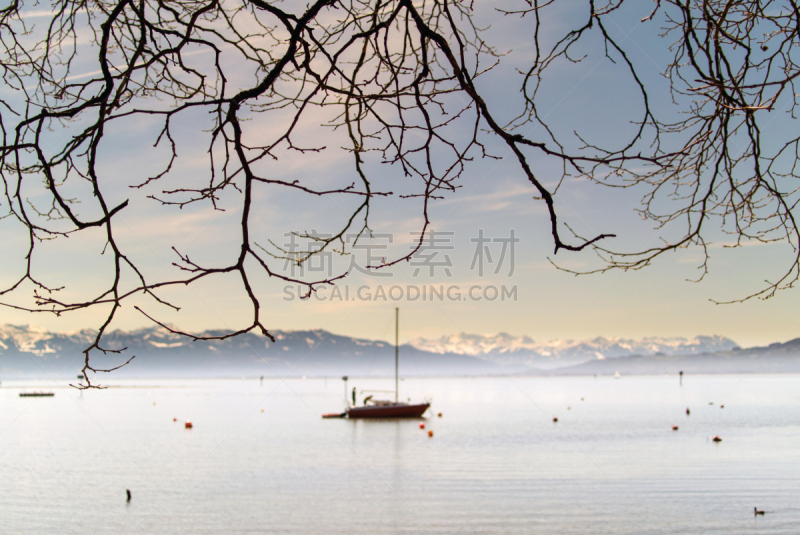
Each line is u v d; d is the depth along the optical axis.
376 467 24.39
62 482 21.44
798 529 14.91
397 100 2.80
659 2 2.92
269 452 28.83
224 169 2.68
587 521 15.87
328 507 17.58
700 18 2.88
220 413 56.09
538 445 30.59
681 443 30.53
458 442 32.28
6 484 21.08
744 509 16.75
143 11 2.51
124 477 22.38
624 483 20.41
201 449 30.02
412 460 26.08
